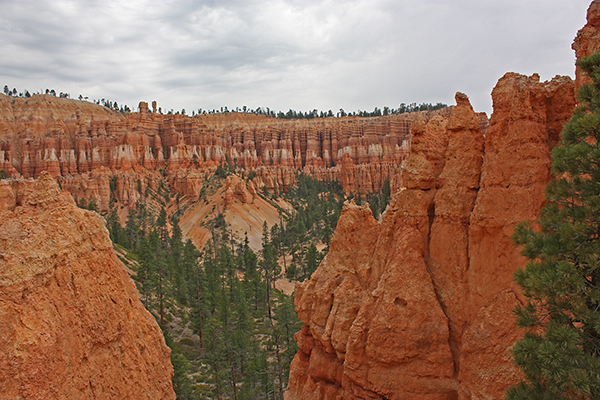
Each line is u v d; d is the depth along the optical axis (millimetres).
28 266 14141
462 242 18000
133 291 20719
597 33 15867
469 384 16234
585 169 12617
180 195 197375
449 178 18766
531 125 15836
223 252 110312
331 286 22891
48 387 13539
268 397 48938
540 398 11984
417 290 18297
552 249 12617
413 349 17875
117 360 17359
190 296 77188
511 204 15891
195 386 48750
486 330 16031
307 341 24609
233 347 50875
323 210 151000
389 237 20969
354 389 19406
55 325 14438
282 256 125625
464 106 18875
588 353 11695
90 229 18531
